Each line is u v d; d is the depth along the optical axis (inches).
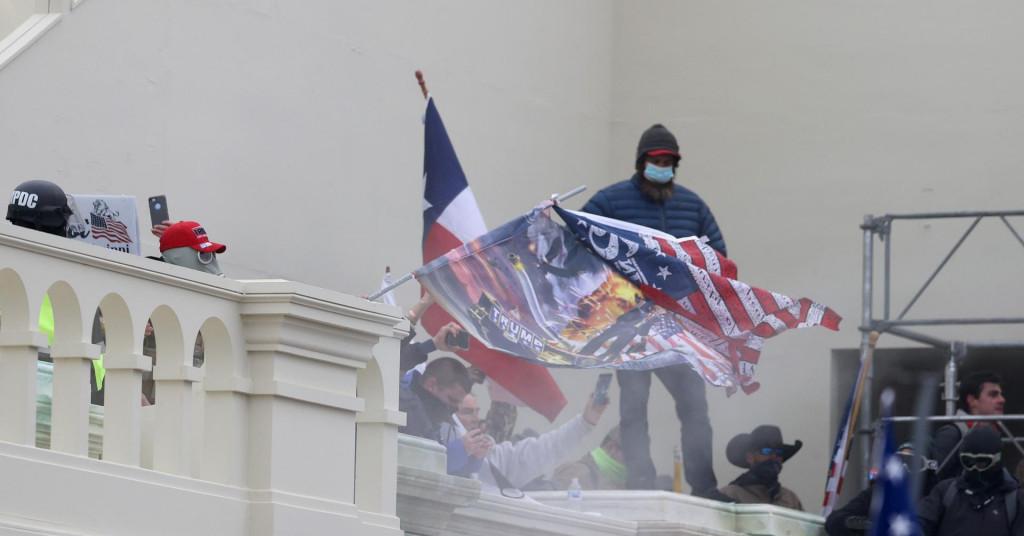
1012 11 2027.6
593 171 2150.6
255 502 989.2
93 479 901.2
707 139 2137.1
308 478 1016.2
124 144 1515.7
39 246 888.3
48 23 1455.5
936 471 1466.5
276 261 1674.5
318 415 1027.3
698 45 2155.5
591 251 1433.3
